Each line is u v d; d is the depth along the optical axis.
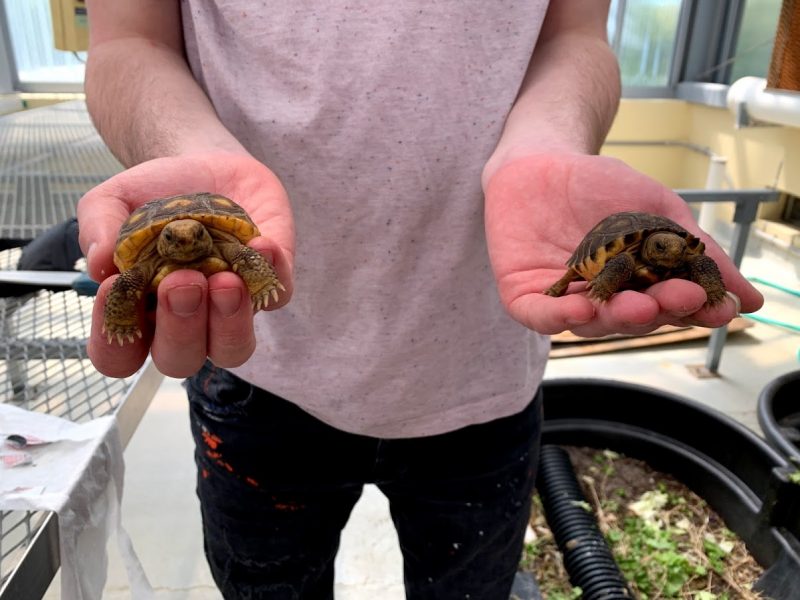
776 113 1.48
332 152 0.47
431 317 0.50
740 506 0.92
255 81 0.47
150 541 0.90
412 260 0.49
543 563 0.90
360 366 0.50
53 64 1.85
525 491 0.57
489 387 0.52
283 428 0.52
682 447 1.03
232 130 0.49
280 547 0.56
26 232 0.90
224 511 0.55
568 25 0.54
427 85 0.46
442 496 0.55
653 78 2.11
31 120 1.39
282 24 0.46
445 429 0.52
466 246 0.49
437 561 0.58
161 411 1.17
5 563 0.41
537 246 0.39
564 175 0.40
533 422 0.57
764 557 0.87
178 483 1.01
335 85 0.46
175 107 0.43
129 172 0.36
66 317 0.71
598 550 0.87
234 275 0.29
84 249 0.33
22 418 0.46
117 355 0.31
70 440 0.45
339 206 0.48
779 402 0.99
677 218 0.40
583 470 1.06
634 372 1.33
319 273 0.49
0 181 1.02
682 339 1.43
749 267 1.70
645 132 2.07
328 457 0.53
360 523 0.94
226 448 0.52
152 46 0.49
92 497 0.43
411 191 0.47
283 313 0.50
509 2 0.48
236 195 0.37
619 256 0.37
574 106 0.47
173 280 0.28
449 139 0.47
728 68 1.97
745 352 1.40
